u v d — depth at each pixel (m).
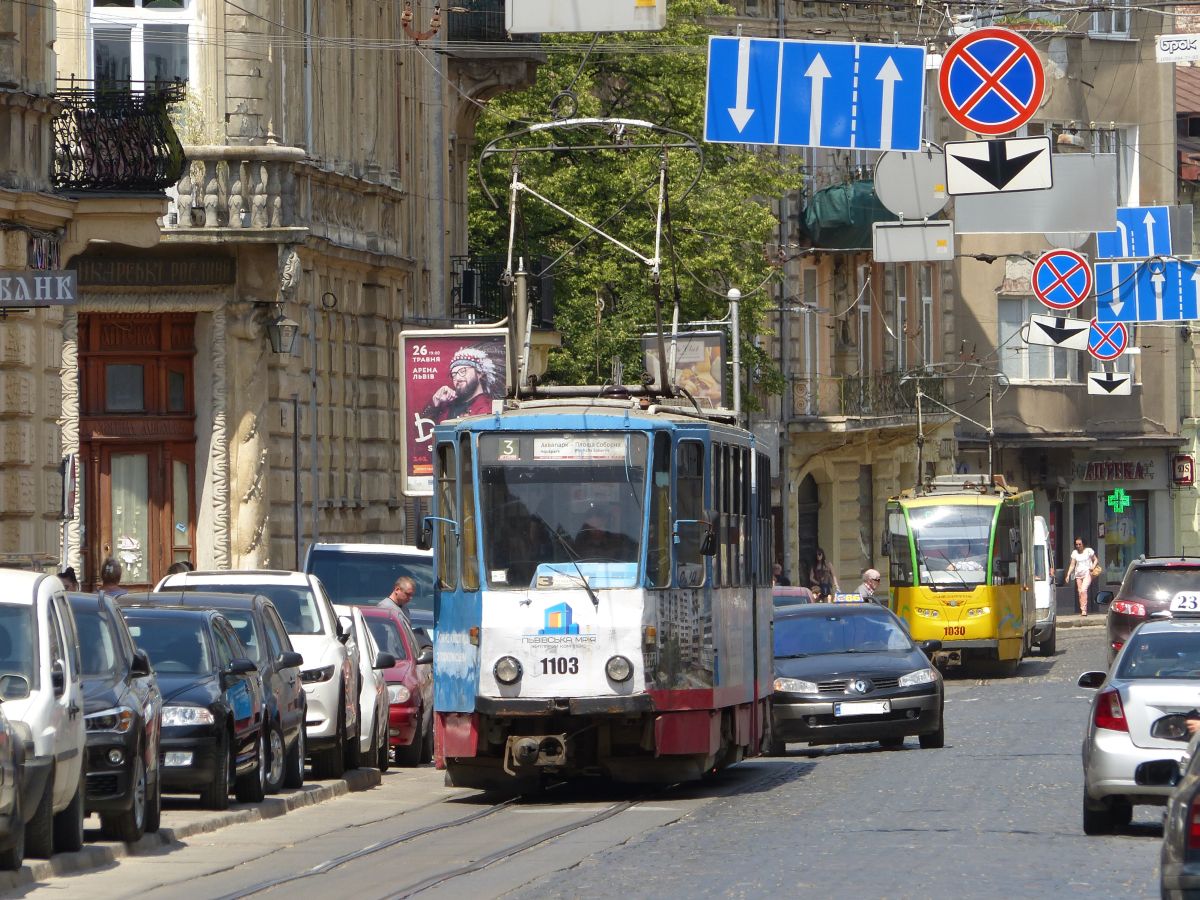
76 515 90.25
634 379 130.62
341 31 106.88
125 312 94.12
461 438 59.78
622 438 59.44
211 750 54.00
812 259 172.25
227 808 54.88
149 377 95.38
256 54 95.12
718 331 130.50
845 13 168.25
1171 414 193.50
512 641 58.03
